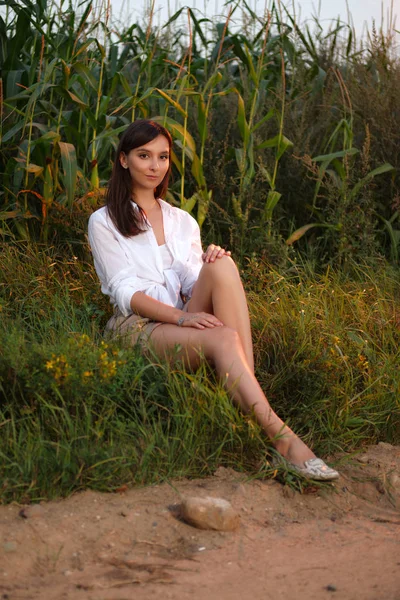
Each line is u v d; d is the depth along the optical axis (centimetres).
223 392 304
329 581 227
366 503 293
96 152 519
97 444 284
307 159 520
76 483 272
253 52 618
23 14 515
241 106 508
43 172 500
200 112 507
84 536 245
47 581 220
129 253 357
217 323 325
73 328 371
